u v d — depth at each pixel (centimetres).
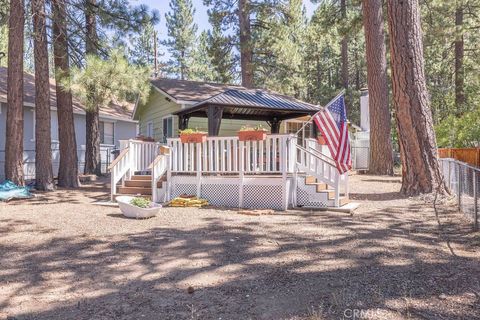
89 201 938
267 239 541
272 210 769
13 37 1045
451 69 2414
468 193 655
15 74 1045
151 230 606
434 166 879
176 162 920
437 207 763
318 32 2284
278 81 2478
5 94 1437
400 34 880
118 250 500
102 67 1060
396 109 909
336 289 354
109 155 1970
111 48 1234
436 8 1941
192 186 902
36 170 1155
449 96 2228
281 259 450
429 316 295
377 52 1506
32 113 1553
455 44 2162
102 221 679
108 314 321
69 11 1212
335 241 521
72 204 887
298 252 476
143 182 959
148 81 1241
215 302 338
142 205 703
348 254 462
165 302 342
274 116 1404
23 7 1055
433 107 2373
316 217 701
